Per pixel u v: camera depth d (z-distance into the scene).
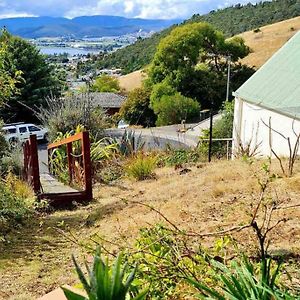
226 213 5.50
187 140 23.12
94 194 8.77
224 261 2.77
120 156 11.88
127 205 7.14
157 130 28.05
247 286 2.15
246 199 6.18
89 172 8.12
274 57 14.43
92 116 15.28
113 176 10.55
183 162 12.36
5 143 13.66
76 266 1.59
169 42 37.09
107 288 1.53
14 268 4.79
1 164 12.32
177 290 2.58
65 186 9.04
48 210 7.64
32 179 8.60
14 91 8.17
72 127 14.92
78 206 7.85
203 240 4.30
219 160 12.07
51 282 4.28
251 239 4.04
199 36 37.22
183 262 2.69
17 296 4.03
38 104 29.20
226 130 16.52
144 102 35.19
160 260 2.67
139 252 2.68
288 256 3.63
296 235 4.38
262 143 12.59
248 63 47.50
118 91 51.19
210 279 2.51
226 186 7.16
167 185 8.49
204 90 37.19
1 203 6.72
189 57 37.19
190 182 8.32
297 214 5.11
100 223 6.32
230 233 3.83
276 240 4.28
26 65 29.25
